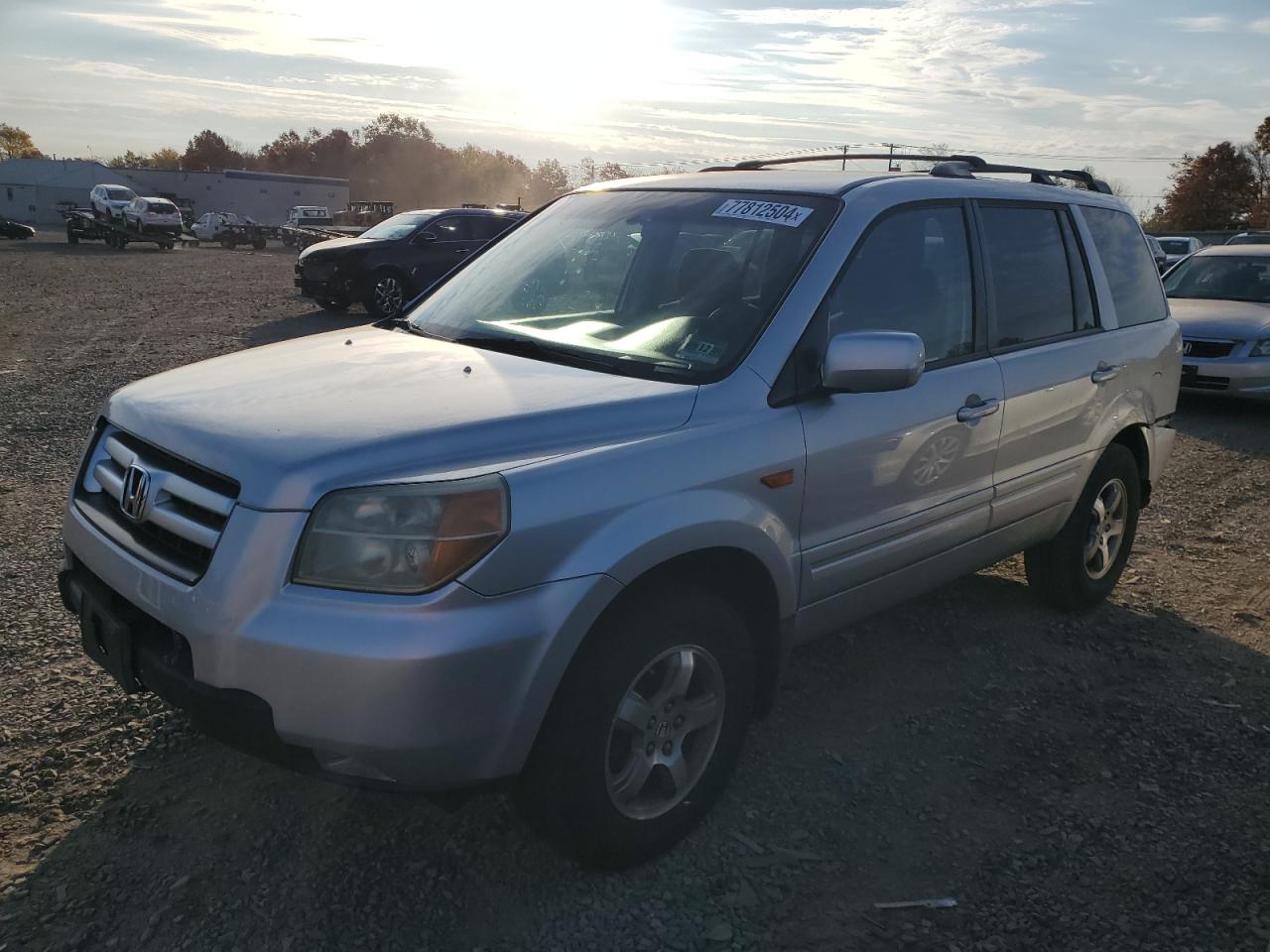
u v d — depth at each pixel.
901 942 2.63
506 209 17.39
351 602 2.33
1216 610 4.97
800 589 3.17
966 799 3.28
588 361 3.21
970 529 3.85
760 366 3.06
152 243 43.91
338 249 15.29
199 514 2.56
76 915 2.58
